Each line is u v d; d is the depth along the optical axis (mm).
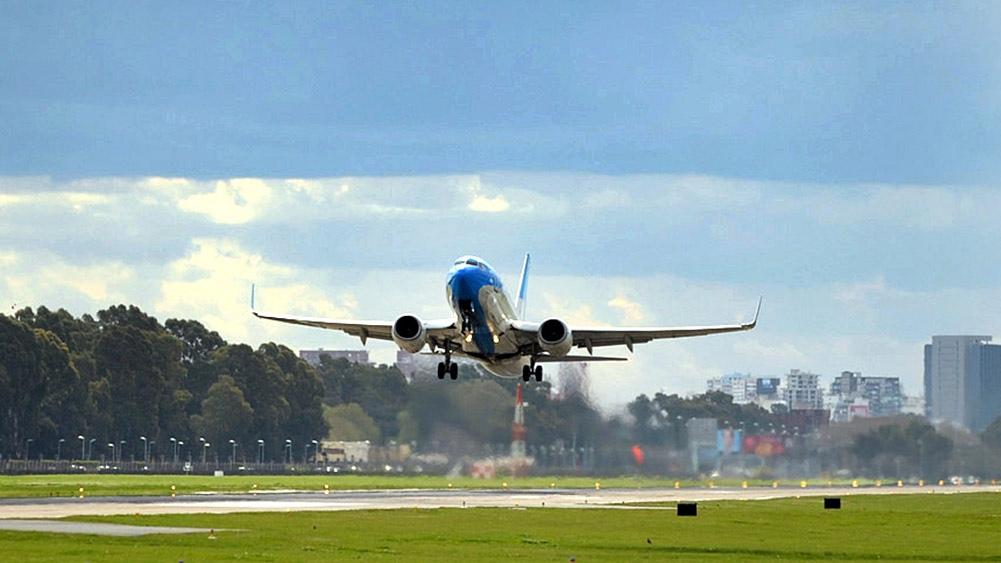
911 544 182375
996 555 168625
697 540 183000
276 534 174375
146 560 140375
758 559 159750
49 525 183875
